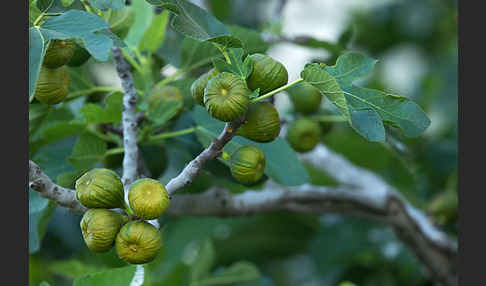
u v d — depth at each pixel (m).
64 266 1.26
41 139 1.14
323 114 1.27
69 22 0.89
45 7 0.93
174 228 1.53
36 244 1.10
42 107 1.10
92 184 0.89
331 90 0.88
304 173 1.12
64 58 0.96
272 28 1.38
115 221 0.89
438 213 1.49
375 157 1.46
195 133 1.17
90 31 0.88
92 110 1.09
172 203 1.22
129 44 1.18
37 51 0.87
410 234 1.39
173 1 0.90
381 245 1.61
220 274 1.37
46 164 1.14
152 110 1.11
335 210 1.37
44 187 0.90
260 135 0.93
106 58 0.87
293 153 1.12
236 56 0.90
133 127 1.00
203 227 1.54
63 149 1.16
